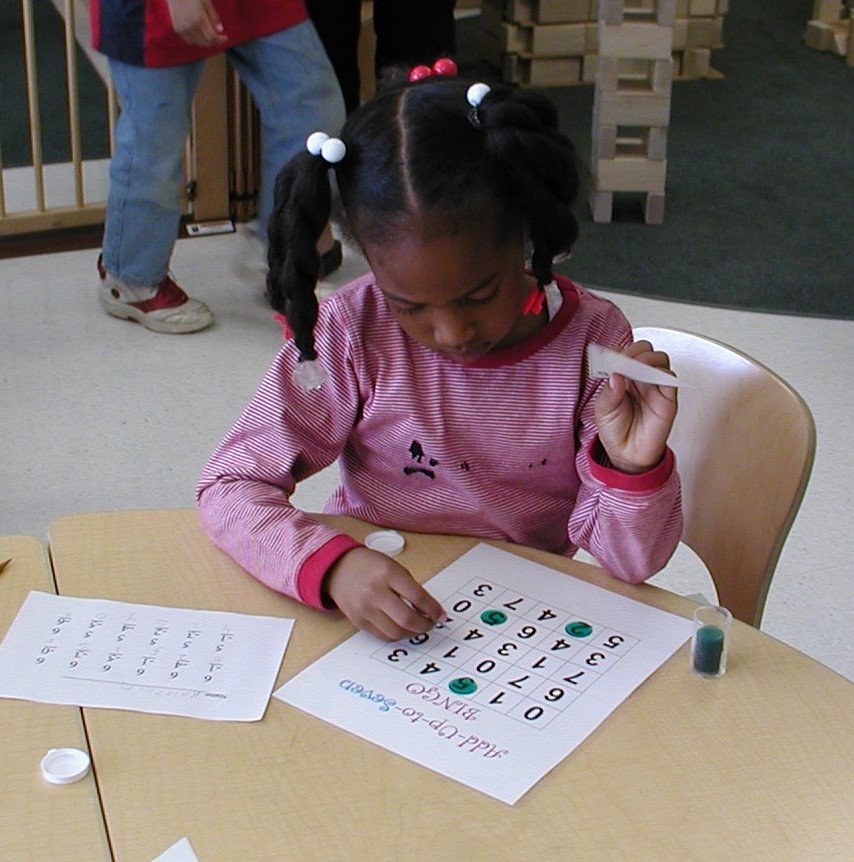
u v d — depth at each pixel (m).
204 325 3.18
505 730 0.99
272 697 1.03
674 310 3.35
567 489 1.36
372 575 1.12
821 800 0.92
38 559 1.20
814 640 2.18
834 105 4.95
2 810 0.91
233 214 3.78
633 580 1.19
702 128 4.67
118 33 2.86
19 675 1.04
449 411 1.31
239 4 2.88
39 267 3.47
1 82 4.68
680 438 1.49
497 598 1.16
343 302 1.32
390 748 0.97
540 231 1.15
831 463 2.68
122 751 0.96
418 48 3.59
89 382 2.92
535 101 1.18
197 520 1.28
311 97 2.99
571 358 1.29
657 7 3.69
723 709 1.01
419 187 1.08
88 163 4.04
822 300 3.43
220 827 0.89
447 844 0.88
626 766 0.95
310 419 1.32
